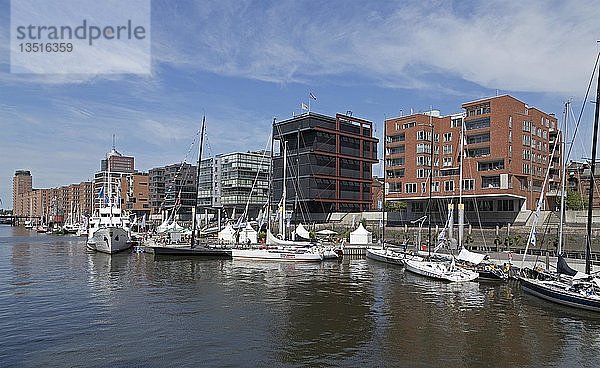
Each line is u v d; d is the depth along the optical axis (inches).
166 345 1156.5
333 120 5506.9
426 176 4306.1
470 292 1844.2
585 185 4143.7
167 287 1956.2
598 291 1498.5
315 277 2256.4
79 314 1459.2
